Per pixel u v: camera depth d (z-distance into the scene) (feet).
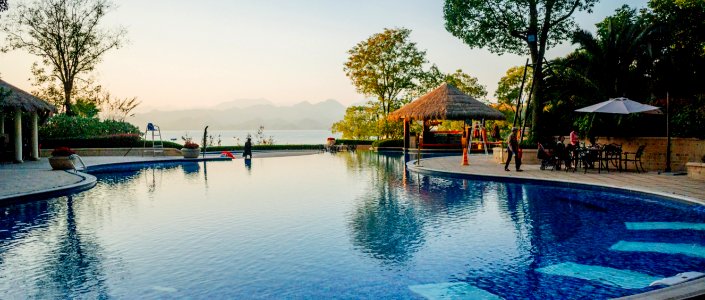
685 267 18.84
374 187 45.78
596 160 52.19
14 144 80.23
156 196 40.73
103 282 17.71
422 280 17.71
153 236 25.32
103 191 44.27
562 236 24.50
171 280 17.89
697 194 33.73
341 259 20.62
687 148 50.72
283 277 18.19
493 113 94.22
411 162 71.15
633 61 61.62
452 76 148.46
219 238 24.76
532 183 45.85
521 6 70.23
